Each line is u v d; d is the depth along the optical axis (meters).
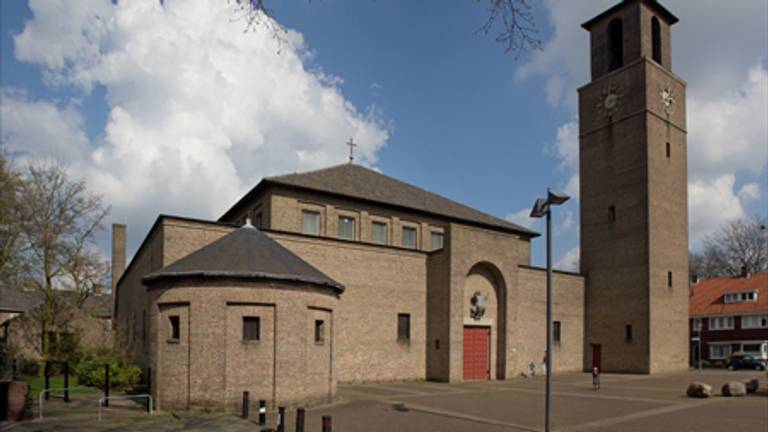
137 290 34.66
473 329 34.72
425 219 39.19
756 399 24.50
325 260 30.42
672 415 19.83
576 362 41.81
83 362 27.41
